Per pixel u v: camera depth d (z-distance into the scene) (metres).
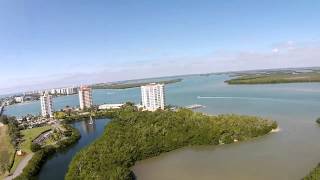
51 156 198.75
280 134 196.12
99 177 124.12
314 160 145.25
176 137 183.88
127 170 138.25
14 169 166.88
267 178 127.56
